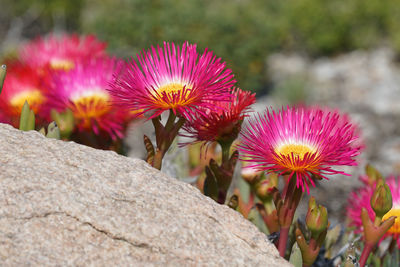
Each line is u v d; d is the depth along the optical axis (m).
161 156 0.43
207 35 1.84
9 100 0.50
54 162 0.40
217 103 0.43
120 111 0.47
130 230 0.39
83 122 0.47
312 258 0.42
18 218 0.38
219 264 0.39
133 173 0.41
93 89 0.48
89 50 0.56
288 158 0.40
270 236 0.44
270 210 0.48
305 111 0.43
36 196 0.39
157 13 1.87
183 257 0.39
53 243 0.38
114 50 1.81
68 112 0.46
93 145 0.49
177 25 1.85
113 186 0.40
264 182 0.47
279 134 0.42
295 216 0.47
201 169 0.60
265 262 0.39
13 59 0.54
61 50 0.56
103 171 0.40
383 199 0.41
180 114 0.42
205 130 0.43
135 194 0.40
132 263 0.38
